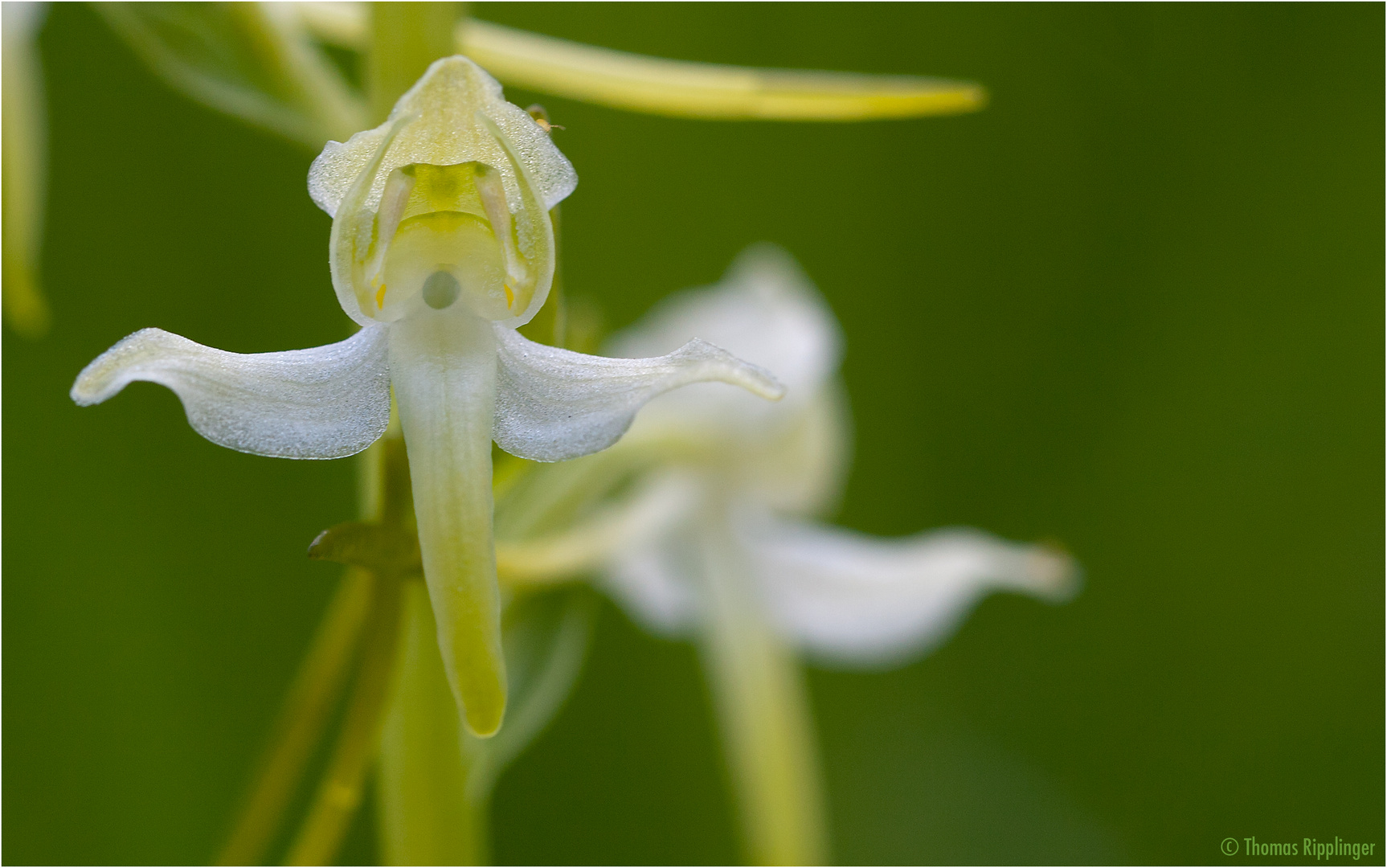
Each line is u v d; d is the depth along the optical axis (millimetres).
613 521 198
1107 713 256
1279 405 255
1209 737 250
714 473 202
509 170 148
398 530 145
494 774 167
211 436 143
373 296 147
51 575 227
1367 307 250
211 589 238
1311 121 256
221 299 245
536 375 146
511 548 166
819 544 213
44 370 234
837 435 209
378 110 158
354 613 155
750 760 197
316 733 156
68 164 237
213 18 159
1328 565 247
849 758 252
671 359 145
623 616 247
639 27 249
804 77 167
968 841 251
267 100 161
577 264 252
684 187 256
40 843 222
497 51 166
